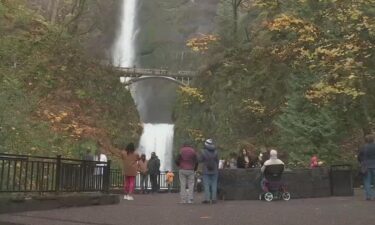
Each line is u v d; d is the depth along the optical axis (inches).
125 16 3218.5
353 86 776.3
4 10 852.6
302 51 908.6
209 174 593.0
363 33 806.5
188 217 410.0
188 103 1760.6
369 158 613.0
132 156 671.1
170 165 2139.5
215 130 1556.3
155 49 3085.6
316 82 985.5
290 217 408.5
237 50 1680.6
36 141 640.4
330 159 974.4
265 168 633.6
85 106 1439.5
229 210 477.4
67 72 1455.5
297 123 1013.8
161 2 3363.7
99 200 534.6
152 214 432.1
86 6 1925.4
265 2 1069.1
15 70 877.8
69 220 370.6
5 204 410.0
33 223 346.6
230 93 1563.7
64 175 492.7
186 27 3137.3
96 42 2802.7
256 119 1401.3
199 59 2293.3
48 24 1472.7
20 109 613.6
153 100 2728.8
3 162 413.1
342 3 859.4
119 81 1733.5
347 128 984.3
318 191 711.7
